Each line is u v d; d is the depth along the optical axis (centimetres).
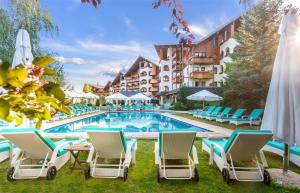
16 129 448
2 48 1121
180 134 459
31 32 1217
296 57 425
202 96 2008
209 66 3434
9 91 85
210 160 576
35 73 87
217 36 3369
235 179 470
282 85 437
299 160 543
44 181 470
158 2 211
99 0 189
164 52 4450
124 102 4344
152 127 1595
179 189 438
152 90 5441
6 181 465
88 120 1962
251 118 1348
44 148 488
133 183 465
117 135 472
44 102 91
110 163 594
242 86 1759
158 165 486
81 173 517
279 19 1720
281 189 432
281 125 430
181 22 211
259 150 475
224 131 1105
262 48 1742
